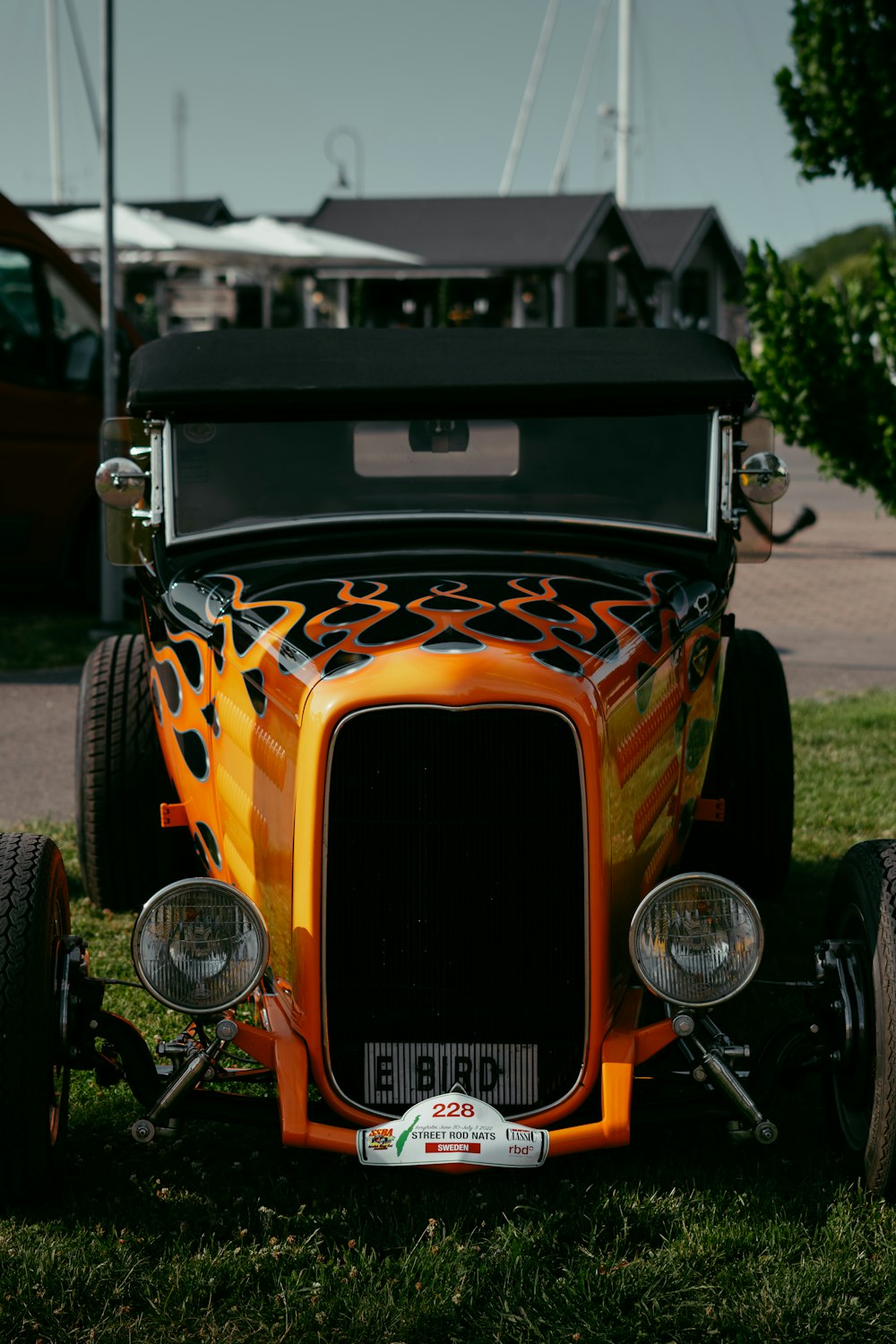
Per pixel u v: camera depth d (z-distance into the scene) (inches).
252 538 172.7
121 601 452.4
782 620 480.7
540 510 175.6
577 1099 139.9
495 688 134.8
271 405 173.2
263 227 981.8
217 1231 138.3
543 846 136.8
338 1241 137.2
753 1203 141.8
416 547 168.1
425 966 138.0
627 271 1259.2
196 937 134.2
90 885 211.0
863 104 376.2
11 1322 123.1
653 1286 128.8
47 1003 138.2
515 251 1339.8
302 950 138.6
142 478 175.9
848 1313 125.0
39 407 450.3
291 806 139.6
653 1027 142.5
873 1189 140.6
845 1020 141.0
